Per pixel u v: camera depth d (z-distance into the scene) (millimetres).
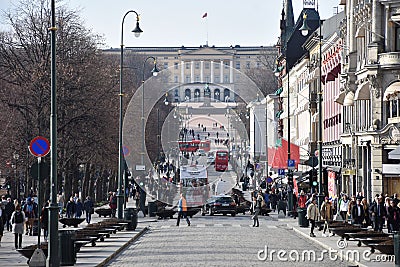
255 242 57094
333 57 114688
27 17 91375
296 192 105062
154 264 41938
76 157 95812
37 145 39094
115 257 46969
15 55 89625
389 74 84125
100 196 130875
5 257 46656
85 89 90875
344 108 103000
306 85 142500
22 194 107625
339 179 103500
